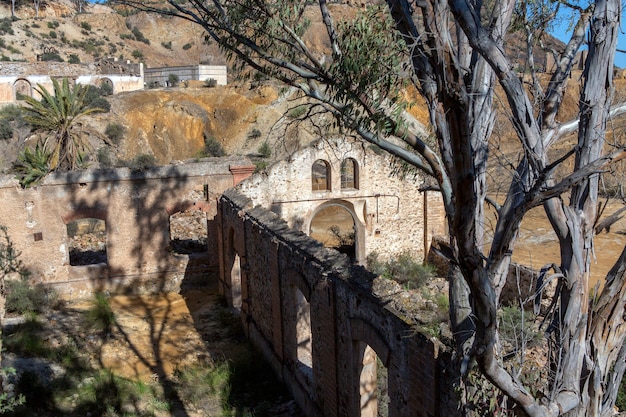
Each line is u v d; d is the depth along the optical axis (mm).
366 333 11930
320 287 14000
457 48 8211
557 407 6746
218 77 75000
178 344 21094
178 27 102938
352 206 28969
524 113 6770
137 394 16938
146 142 55906
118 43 93188
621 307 7113
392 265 27547
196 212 36719
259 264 19391
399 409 10867
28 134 48000
